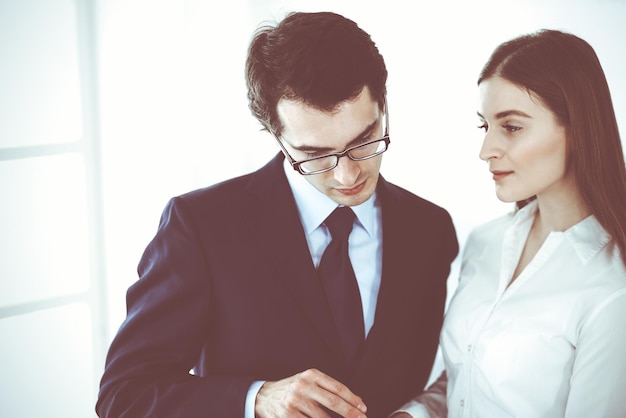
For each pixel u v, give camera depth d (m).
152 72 2.25
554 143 1.30
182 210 1.38
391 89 2.46
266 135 2.38
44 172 2.20
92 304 2.33
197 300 1.34
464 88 2.39
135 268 2.33
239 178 1.46
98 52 2.19
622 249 1.30
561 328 1.31
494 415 1.37
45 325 2.28
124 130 2.26
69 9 2.14
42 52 2.13
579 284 1.32
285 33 1.22
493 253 1.52
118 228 2.30
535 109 1.28
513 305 1.39
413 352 1.48
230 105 2.33
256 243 1.36
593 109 1.28
